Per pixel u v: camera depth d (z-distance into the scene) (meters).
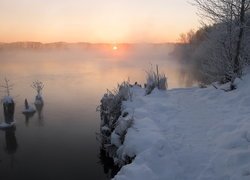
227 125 8.23
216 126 8.48
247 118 8.33
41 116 34.16
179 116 10.08
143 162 7.06
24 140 26.09
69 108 37.50
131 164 7.10
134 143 8.27
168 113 10.55
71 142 24.39
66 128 28.72
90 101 41.53
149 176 6.49
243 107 9.59
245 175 5.76
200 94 12.58
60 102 41.53
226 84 13.09
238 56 13.09
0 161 21.22
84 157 20.80
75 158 20.69
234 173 5.96
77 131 27.45
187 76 59.41
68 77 72.06
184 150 7.39
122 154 8.81
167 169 6.69
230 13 13.23
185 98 12.40
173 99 12.46
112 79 65.44
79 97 44.84
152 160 7.04
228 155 6.61
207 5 13.82
